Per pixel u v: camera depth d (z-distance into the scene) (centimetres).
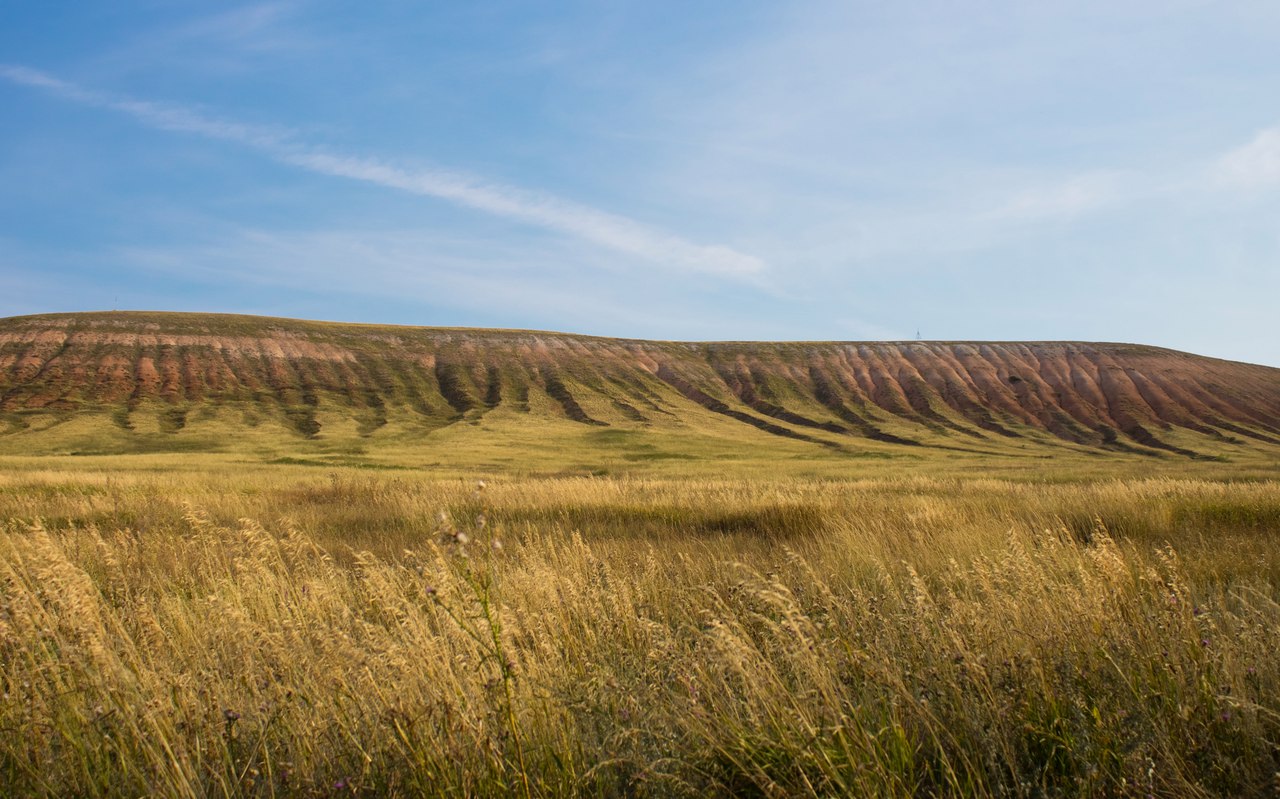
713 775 312
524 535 1127
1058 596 486
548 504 1591
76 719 351
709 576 754
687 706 347
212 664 427
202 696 386
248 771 339
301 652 401
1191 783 309
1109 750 320
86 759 330
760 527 1291
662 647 429
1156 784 306
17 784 321
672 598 631
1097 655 411
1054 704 347
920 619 441
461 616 375
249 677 395
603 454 5812
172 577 756
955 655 391
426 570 418
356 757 336
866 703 365
